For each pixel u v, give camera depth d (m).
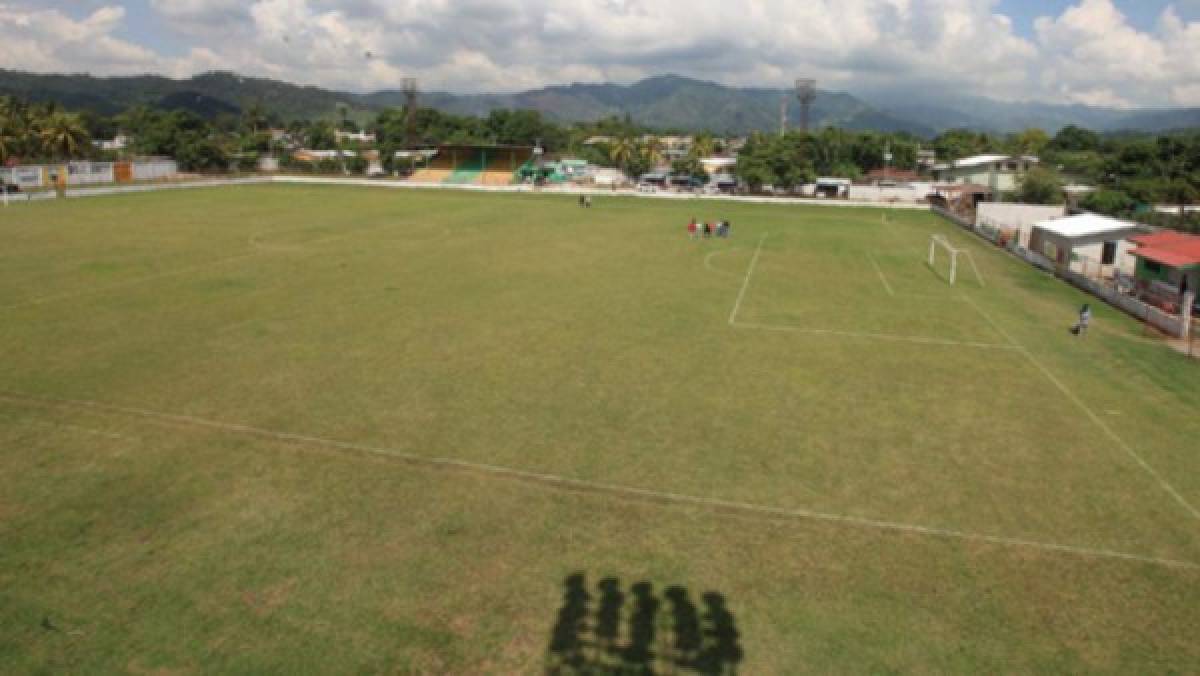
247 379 22.44
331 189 94.88
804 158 115.38
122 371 23.00
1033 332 30.11
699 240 55.22
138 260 41.78
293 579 12.55
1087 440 19.08
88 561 13.00
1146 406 21.69
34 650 10.79
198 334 27.22
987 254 51.78
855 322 31.02
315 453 17.45
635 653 10.95
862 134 126.88
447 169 117.19
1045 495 16.08
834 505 15.47
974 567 13.34
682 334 28.52
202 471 16.47
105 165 97.25
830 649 11.12
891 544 14.04
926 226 69.00
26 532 13.91
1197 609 12.27
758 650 11.07
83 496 15.30
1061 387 23.25
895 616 11.92
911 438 19.00
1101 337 29.55
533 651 10.94
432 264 42.25
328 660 10.68
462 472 16.61
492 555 13.39
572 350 26.03
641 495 15.72
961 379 23.86
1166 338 29.52
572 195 94.19
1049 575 13.15
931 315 32.59
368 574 12.73
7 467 16.53
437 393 21.50
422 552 13.44
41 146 102.69
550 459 17.33
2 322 28.55
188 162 118.25
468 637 11.21
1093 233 42.72
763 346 27.11
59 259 41.72
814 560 13.46
